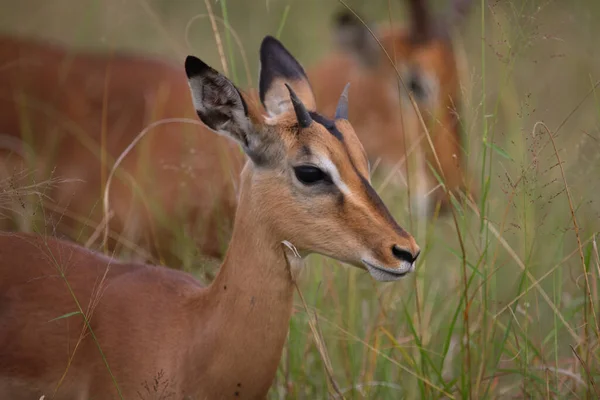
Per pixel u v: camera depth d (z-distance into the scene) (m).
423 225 13.10
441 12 16.66
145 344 8.33
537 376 9.80
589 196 13.16
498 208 13.77
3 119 12.01
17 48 12.47
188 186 11.90
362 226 7.95
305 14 20.72
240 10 20.86
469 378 9.12
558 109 17.67
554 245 12.74
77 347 8.23
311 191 8.02
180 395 8.23
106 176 11.91
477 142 14.02
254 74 18.50
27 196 11.34
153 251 11.84
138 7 20.03
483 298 9.65
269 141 8.12
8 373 8.37
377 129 15.98
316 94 16.48
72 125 12.12
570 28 18.73
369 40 16.08
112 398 8.33
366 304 11.01
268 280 8.20
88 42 18.72
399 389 9.98
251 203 8.22
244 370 8.23
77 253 8.97
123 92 12.38
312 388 10.13
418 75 15.28
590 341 10.04
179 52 13.91
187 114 12.34
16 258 8.76
